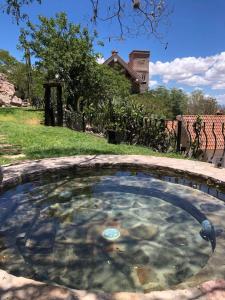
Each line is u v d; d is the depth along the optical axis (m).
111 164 5.96
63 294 2.11
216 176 5.18
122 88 27.14
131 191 4.86
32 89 33.28
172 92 51.19
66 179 5.41
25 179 5.11
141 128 10.22
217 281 2.26
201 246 3.23
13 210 4.05
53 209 4.14
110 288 2.60
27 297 2.08
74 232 3.52
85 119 14.12
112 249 3.20
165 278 2.73
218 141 10.72
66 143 8.92
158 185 5.10
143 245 3.27
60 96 15.21
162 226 3.70
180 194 4.69
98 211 4.11
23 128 12.37
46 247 3.18
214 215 3.91
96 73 23.08
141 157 6.48
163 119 9.45
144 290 2.57
